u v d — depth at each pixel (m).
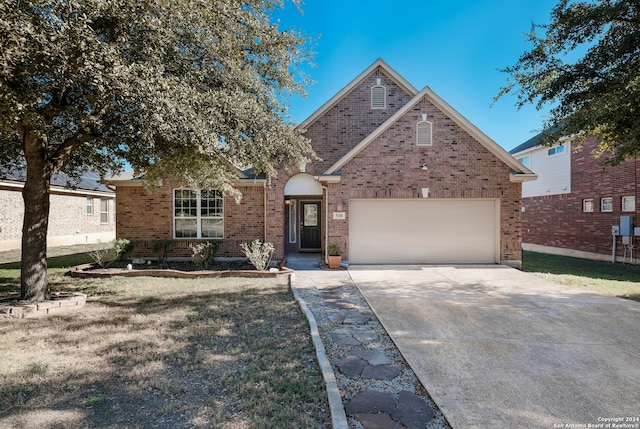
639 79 7.79
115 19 4.85
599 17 7.94
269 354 4.48
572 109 9.20
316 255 14.52
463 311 6.48
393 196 11.71
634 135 7.63
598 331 5.35
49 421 3.02
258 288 8.39
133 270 10.01
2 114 4.36
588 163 15.70
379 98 13.50
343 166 11.73
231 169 9.67
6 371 3.94
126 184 12.70
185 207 13.01
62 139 7.57
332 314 6.33
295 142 7.84
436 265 11.79
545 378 3.81
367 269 11.12
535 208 19.39
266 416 3.11
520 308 6.68
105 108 5.77
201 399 3.39
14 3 3.78
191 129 5.48
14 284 8.70
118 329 5.39
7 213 16.94
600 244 14.96
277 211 12.57
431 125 11.71
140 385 3.64
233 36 6.18
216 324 5.65
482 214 12.05
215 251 11.71
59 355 4.40
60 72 4.52
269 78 7.50
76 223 21.34
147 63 4.99
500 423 2.99
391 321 5.88
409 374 3.95
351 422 3.00
